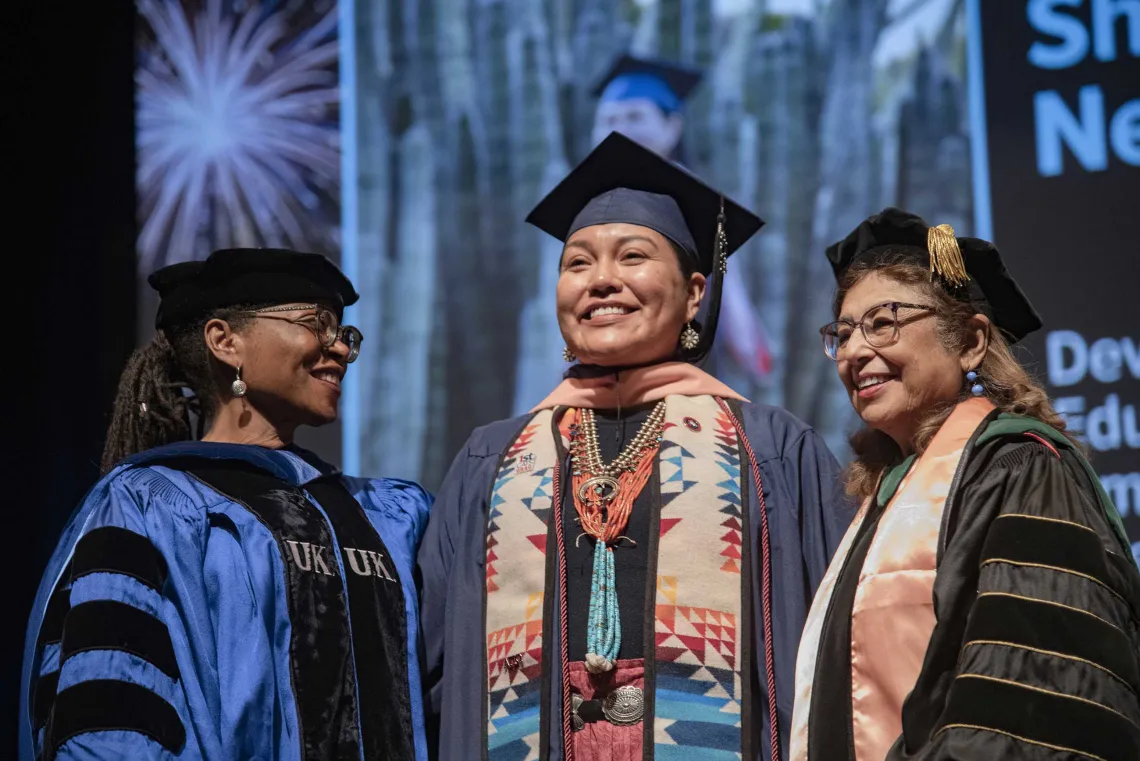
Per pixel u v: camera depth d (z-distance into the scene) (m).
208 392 2.75
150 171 4.59
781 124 4.61
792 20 4.65
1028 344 4.48
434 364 4.57
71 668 2.28
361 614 2.60
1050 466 2.12
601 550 2.61
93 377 4.41
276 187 4.64
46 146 4.38
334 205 4.64
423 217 4.63
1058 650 1.94
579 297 2.80
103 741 2.21
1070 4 4.59
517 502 2.72
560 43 4.68
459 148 4.66
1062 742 1.88
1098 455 4.39
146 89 4.61
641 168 2.89
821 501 2.67
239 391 2.69
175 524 2.47
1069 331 4.46
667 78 4.65
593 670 2.50
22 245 4.34
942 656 2.08
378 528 2.80
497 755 2.55
